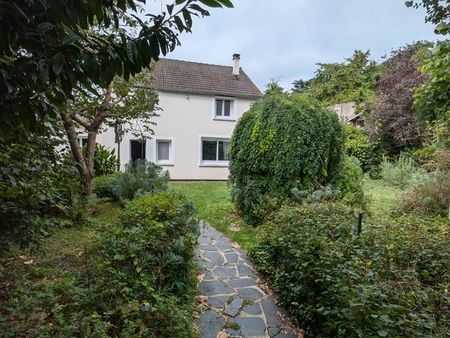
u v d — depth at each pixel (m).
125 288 2.45
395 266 2.36
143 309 2.32
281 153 5.89
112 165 9.92
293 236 3.46
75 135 6.33
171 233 3.43
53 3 1.09
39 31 1.05
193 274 3.64
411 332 1.55
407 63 12.84
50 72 1.16
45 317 2.25
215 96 13.54
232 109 13.96
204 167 13.58
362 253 2.59
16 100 1.24
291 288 3.04
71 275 2.96
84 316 2.19
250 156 6.30
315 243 2.83
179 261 3.04
